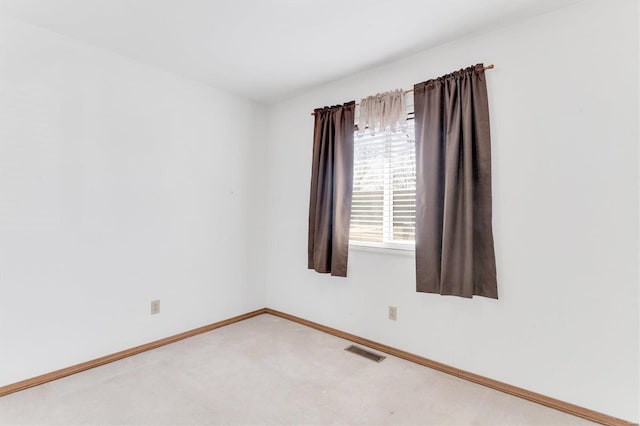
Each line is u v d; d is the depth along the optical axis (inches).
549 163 75.4
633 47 66.7
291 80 115.7
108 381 82.7
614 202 68.3
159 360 94.7
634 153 66.4
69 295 87.6
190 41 89.7
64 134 86.7
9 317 78.5
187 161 113.8
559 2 72.1
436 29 83.3
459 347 87.6
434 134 89.1
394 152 103.1
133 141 100.0
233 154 128.8
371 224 107.7
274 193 139.5
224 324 124.5
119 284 97.0
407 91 97.0
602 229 69.4
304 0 71.9
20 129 80.0
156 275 105.6
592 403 70.1
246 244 134.0
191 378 84.4
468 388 81.3
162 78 107.0
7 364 78.0
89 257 91.2
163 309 107.2
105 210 94.2
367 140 109.3
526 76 78.4
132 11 76.1
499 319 81.6
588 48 71.1
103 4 73.5
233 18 78.7
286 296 134.2
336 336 114.0
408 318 97.2
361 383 82.7
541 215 76.2
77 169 89.0
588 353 70.7
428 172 90.0
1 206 77.5
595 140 70.2
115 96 96.1
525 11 75.5
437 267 88.6
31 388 79.1
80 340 89.4
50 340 84.4
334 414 70.1
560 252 74.0
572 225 72.7
